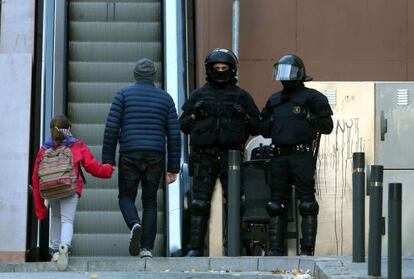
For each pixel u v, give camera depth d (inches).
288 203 1406.3
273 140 1379.2
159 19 1881.2
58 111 1628.9
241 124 1395.2
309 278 1152.8
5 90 1501.0
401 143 1505.9
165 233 1536.7
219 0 1854.1
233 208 1374.3
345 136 1505.9
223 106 1390.3
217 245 1416.1
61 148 1330.0
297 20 1867.6
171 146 1346.0
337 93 1513.3
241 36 1859.0
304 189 1373.0
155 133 1330.0
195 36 1852.9
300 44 1863.9
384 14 1873.8
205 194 1403.8
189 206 1497.3
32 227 1504.7
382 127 1504.7
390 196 954.1
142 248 1325.0
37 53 1770.4
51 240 1369.3
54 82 1662.2
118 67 1798.7
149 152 1323.8
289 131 1364.4
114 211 1615.4
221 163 1402.6
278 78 1368.1
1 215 1477.6
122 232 1599.4
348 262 1195.9
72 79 1787.6
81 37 1852.9
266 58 1854.1
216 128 1389.0
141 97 1334.9
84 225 1598.2
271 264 1261.1
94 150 1684.3
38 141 1601.9
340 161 1501.0
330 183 1496.1
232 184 1373.0
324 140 1505.9
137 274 1183.6
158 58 1833.2
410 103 1508.4
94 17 1875.0
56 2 1772.9
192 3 1870.1
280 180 1379.2
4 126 1492.4
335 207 1491.1
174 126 1347.2
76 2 1883.6
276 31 1862.7
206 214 1406.3
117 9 1882.4
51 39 1721.2
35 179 1343.5
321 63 1862.7
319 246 1486.2
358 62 1865.2
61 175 1312.7
